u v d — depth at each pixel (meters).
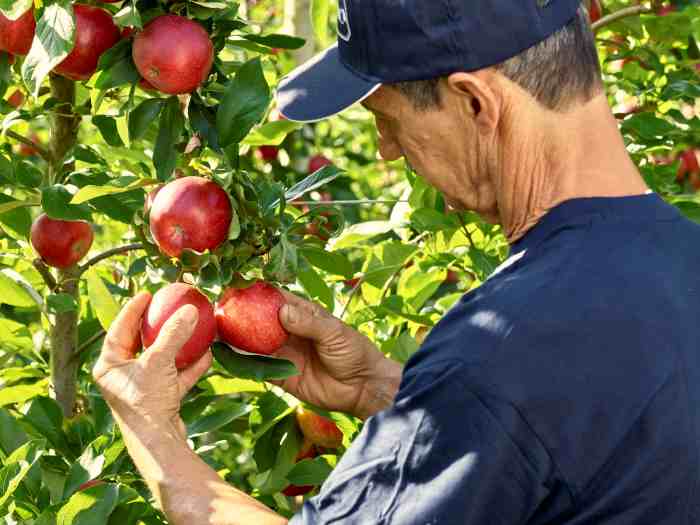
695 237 1.58
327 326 1.97
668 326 1.45
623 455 1.41
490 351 1.39
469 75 1.50
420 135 1.59
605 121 1.57
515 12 1.48
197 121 2.00
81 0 2.09
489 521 1.39
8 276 2.43
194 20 2.02
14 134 2.36
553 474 1.39
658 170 2.90
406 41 1.52
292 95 1.68
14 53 2.09
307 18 3.77
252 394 2.60
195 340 1.80
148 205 1.91
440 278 2.83
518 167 1.54
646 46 3.07
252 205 1.84
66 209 2.07
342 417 2.24
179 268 1.90
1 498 1.97
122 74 1.99
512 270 1.51
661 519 1.44
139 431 1.70
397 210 2.83
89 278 2.16
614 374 1.40
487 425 1.37
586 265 1.46
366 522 1.42
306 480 2.26
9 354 2.63
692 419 1.45
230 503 1.62
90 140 2.93
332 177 2.08
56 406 2.32
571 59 1.53
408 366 1.48
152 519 2.20
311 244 2.09
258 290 1.89
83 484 2.08
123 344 1.81
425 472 1.39
